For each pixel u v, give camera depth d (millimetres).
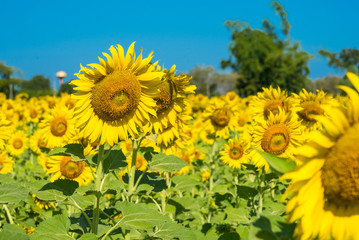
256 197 5402
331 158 1338
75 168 5172
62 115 6938
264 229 1463
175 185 4914
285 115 4812
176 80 3977
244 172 6613
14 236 2555
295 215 1329
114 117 3152
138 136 3668
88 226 3502
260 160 4617
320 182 1359
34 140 8289
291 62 49812
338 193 1317
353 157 1299
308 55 51438
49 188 3182
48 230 2762
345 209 1327
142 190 3832
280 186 5352
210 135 8695
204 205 6344
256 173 4711
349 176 1297
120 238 4051
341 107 1341
